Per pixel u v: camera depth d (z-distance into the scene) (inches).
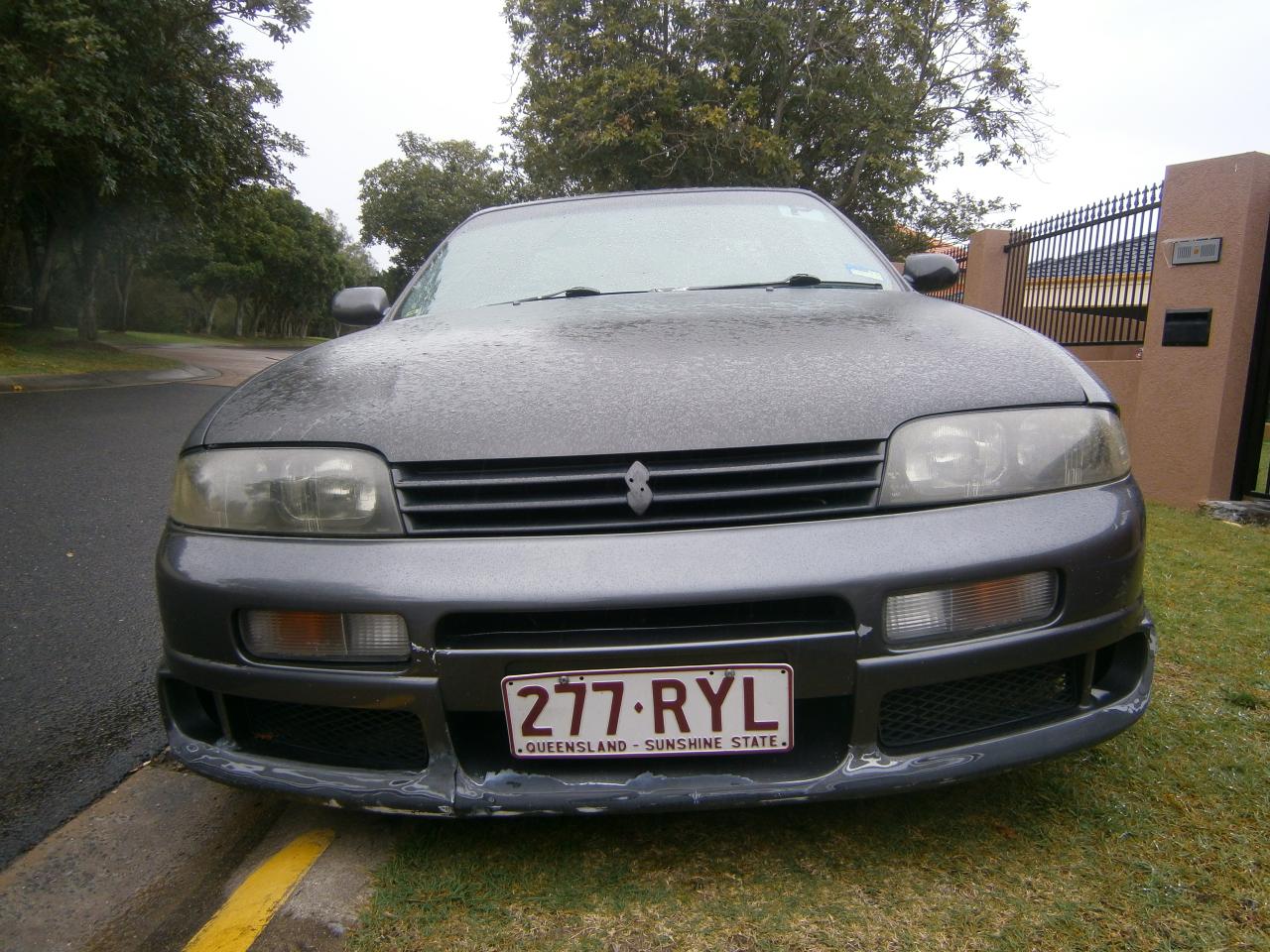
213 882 63.6
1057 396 60.9
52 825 71.5
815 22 596.4
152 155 514.6
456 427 58.2
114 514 182.2
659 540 53.9
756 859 61.5
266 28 539.2
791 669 53.7
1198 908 55.1
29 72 444.5
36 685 99.2
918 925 54.3
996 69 673.6
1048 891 57.1
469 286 99.8
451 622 55.2
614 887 59.1
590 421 57.3
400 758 58.9
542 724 55.0
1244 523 187.8
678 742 54.8
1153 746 76.3
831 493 55.7
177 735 62.7
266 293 1893.5
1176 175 206.8
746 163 569.9
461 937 54.9
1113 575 57.7
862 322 72.3
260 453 60.0
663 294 88.4
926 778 55.2
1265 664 96.2
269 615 57.1
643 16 573.0
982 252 323.9
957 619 54.7
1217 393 198.4
